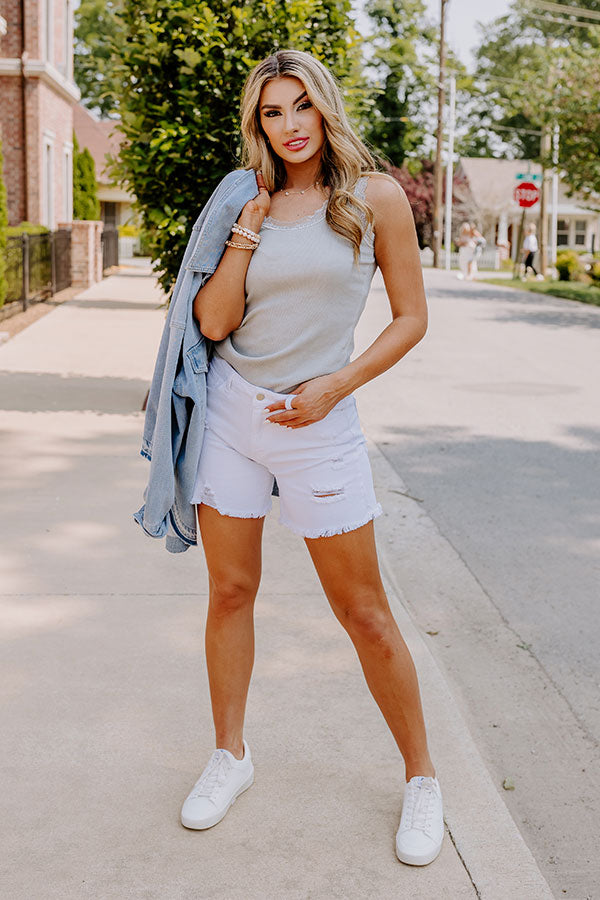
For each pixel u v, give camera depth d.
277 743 3.09
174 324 2.60
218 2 7.61
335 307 2.56
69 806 2.75
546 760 3.36
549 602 4.65
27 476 6.06
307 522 2.63
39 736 3.09
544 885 2.48
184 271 2.59
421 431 8.11
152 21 7.53
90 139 40.97
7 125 21.50
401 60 53.97
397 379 10.66
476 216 54.22
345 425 2.62
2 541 4.89
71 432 7.25
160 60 7.50
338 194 2.49
